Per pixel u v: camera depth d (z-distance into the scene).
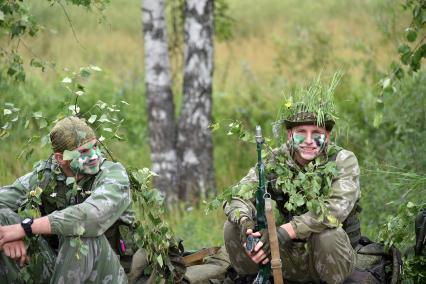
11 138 12.84
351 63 16.38
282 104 7.32
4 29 8.51
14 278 6.73
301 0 27.91
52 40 22.53
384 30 14.50
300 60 17.00
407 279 7.75
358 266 7.49
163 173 13.41
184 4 13.43
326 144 7.17
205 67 13.34
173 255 7.44
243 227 6.96
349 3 24.91
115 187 6.62
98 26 25.23
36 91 15.95
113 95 17.27
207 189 13.38
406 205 7.72
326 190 6.99
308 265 7.19
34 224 6.39
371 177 10.85
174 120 13.56
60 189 6.86
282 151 7.23
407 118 11.56
